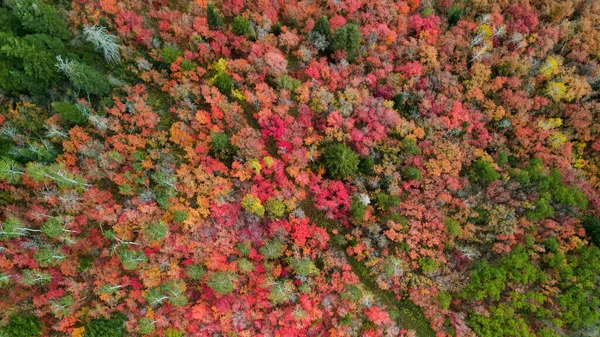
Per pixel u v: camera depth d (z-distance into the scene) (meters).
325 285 38.00
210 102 39.03
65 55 36.12
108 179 36.66
